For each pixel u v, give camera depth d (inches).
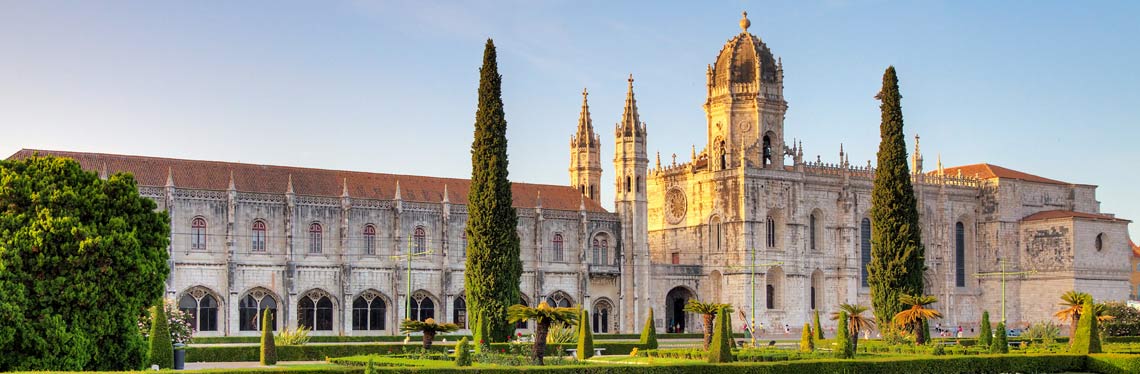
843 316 3878.0
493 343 4035.4
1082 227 6545.3
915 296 4279.0
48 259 2522.1
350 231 5132.9
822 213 6289.4
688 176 6299.2
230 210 4859.7
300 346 3609.7
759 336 5900.6
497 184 4439.0
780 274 6077.8
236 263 4869.6
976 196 6806.1
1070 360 3430.1
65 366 2504.9
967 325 6702.8
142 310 2704.2
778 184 6092.5
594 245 5787.4
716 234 6127.0
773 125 6141.7
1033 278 6648.6
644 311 5856.3
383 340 4596.5
